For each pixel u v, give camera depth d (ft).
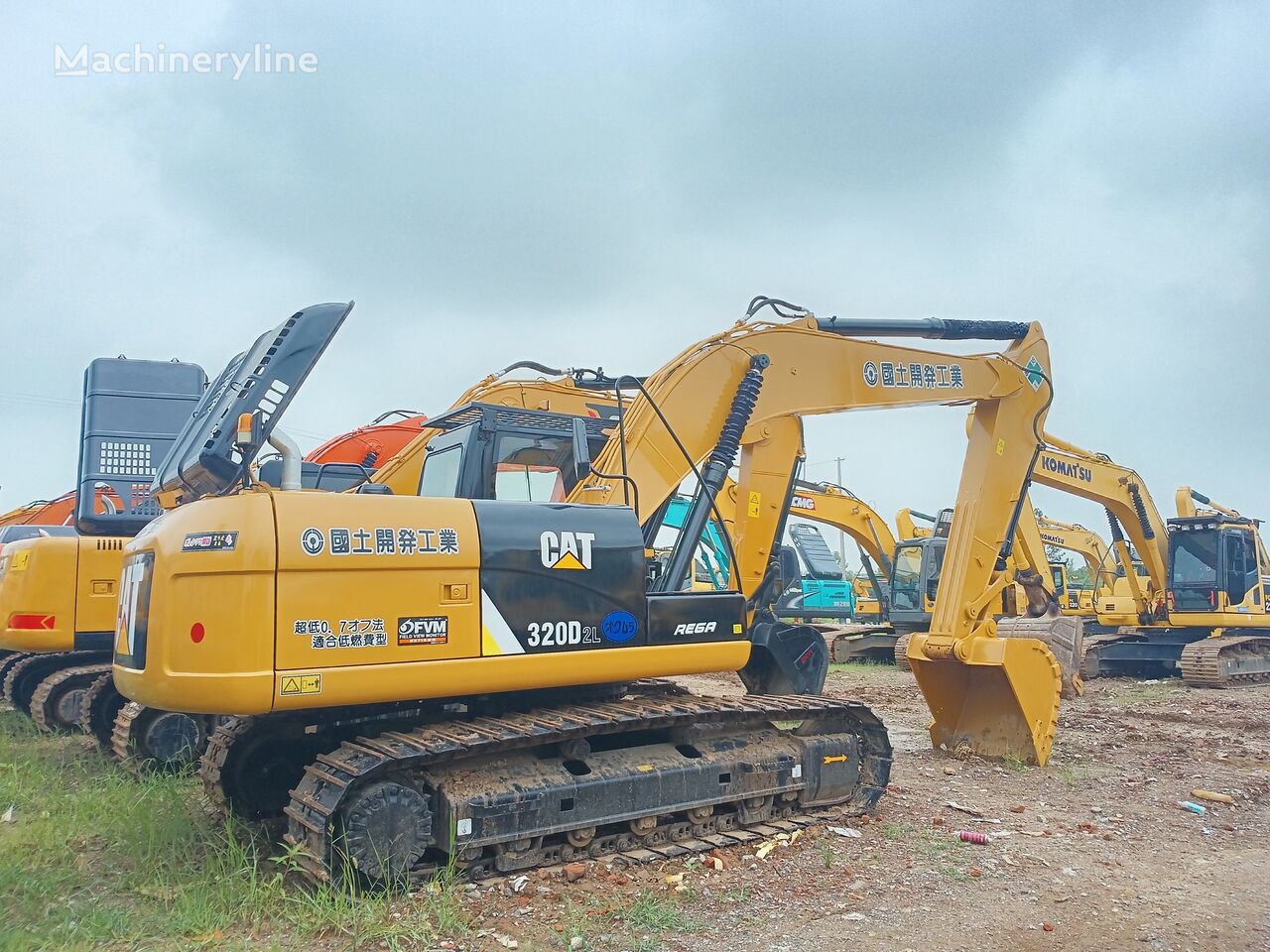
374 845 16.38
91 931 14.90
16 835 19.84
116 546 31.07
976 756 29.73
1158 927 16.06
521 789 17.76
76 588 30.30
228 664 15.90
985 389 31.86
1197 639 59.21
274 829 20.10
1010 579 31.22
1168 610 59.82
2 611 30.89
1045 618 49.44
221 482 19.47
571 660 18.79
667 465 25.13
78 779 25.13
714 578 39.55
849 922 16.17
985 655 28.68
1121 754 31.27
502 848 17.70
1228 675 53.78
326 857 16.05
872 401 29.71
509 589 18.30
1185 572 60.08
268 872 17.95
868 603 95.30
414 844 16.83
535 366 29.48
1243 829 22.20
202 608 16.17
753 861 19.24
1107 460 60.13
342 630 16.65
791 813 22.00
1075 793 25.46
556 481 23.20
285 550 16.34
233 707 15.81
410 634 17.20
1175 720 40.24
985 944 15.33
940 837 21.12
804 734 22.62
